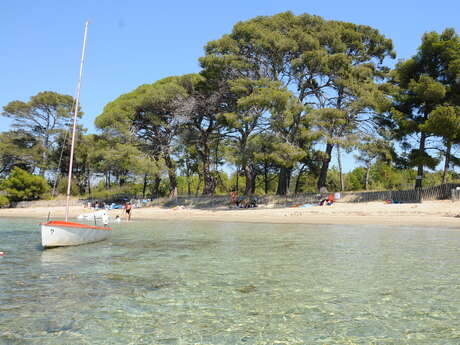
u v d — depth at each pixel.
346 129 32.56
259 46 33.31
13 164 57.69
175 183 44.56
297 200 34.28
